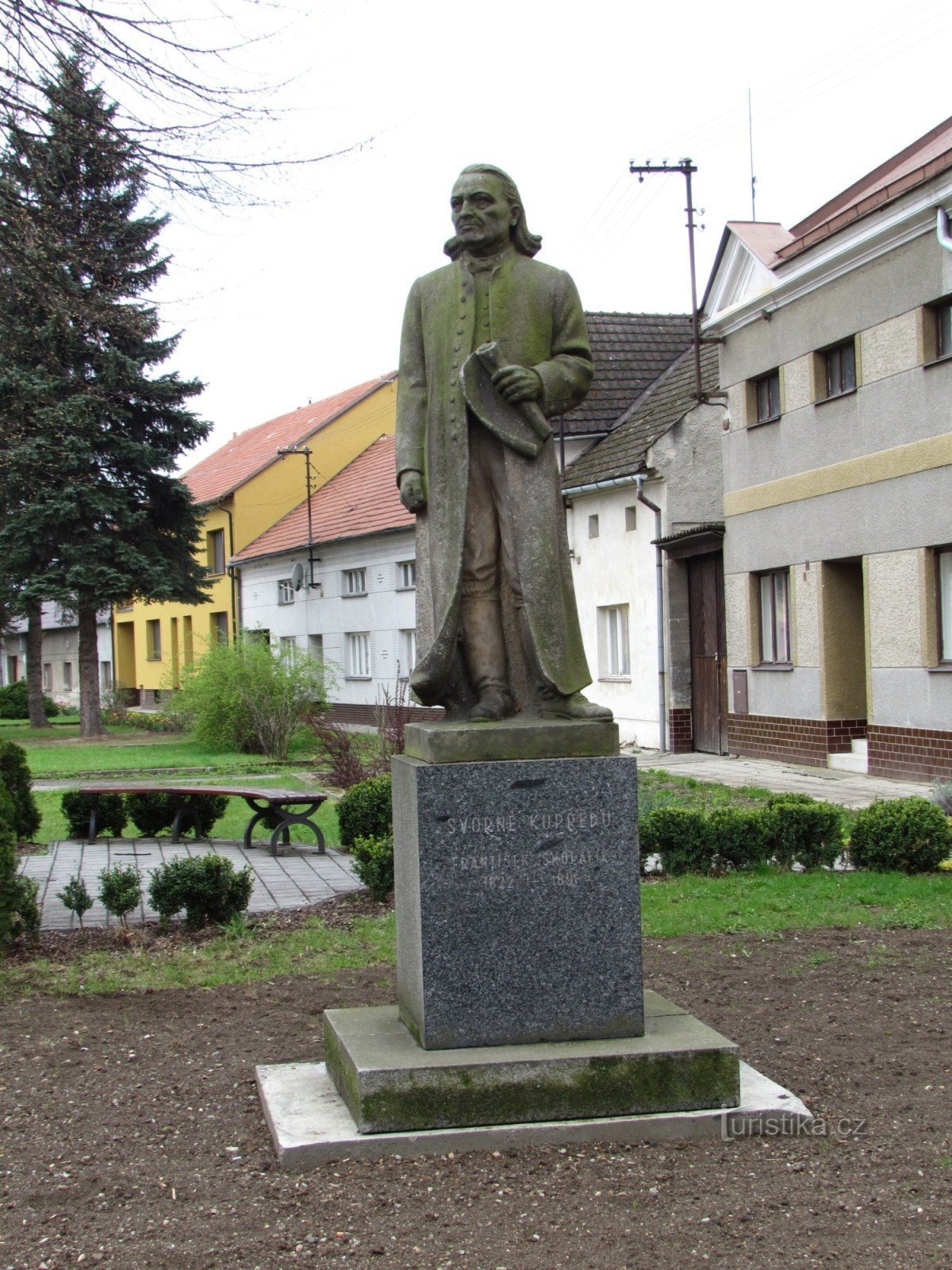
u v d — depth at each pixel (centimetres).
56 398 2444
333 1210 427
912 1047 590
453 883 497
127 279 1240
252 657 2828
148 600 3478
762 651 2108
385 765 1944
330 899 1047
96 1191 449
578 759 506
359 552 3616
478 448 537
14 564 3266
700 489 2308
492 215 542
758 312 2022
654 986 711
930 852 1064
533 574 522
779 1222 411
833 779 1762
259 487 4412
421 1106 474
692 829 1078
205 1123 512
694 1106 488
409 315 566
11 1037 640
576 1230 409
